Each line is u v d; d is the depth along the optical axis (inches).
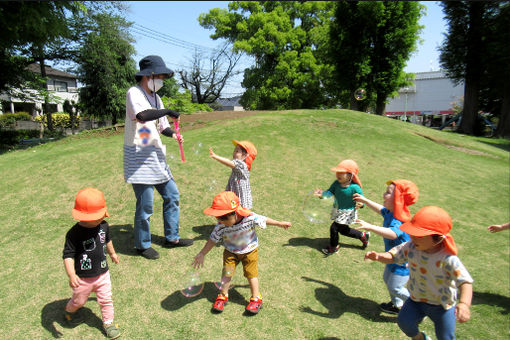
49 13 545.0
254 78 1343.5
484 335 112.1
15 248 151.6
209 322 109.3
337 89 1221.1
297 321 112.3
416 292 92.1
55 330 102.9
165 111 133.6
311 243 169.3
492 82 914.1
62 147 361.1
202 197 207.5
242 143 151.4
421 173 303.0
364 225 109.9
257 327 108.1
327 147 344.2
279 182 241.1
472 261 165.5
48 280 127.8
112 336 100.4
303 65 1233.4
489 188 286.7
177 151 287.4
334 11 1042.1
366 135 420.5
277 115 487.5
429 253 87.3
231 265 114.0
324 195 149.2
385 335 108.0
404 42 949.2
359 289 133.7
